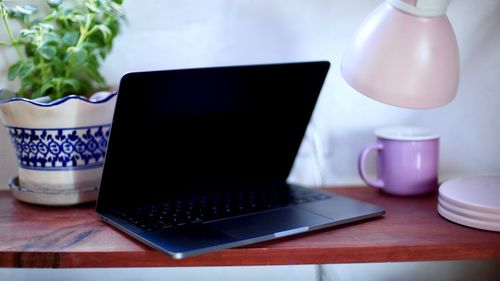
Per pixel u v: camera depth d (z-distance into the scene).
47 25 0.84
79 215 0.81
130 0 0.95
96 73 0.91
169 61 0.98
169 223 0.74
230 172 0.90
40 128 0.81
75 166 0.84
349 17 0.98
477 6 0.98
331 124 1.02
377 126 1.02
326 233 0.73
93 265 0.66
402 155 0.89
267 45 0.98
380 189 0.95
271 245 0.68
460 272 1.05
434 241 0.69
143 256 0.65
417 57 0.65
